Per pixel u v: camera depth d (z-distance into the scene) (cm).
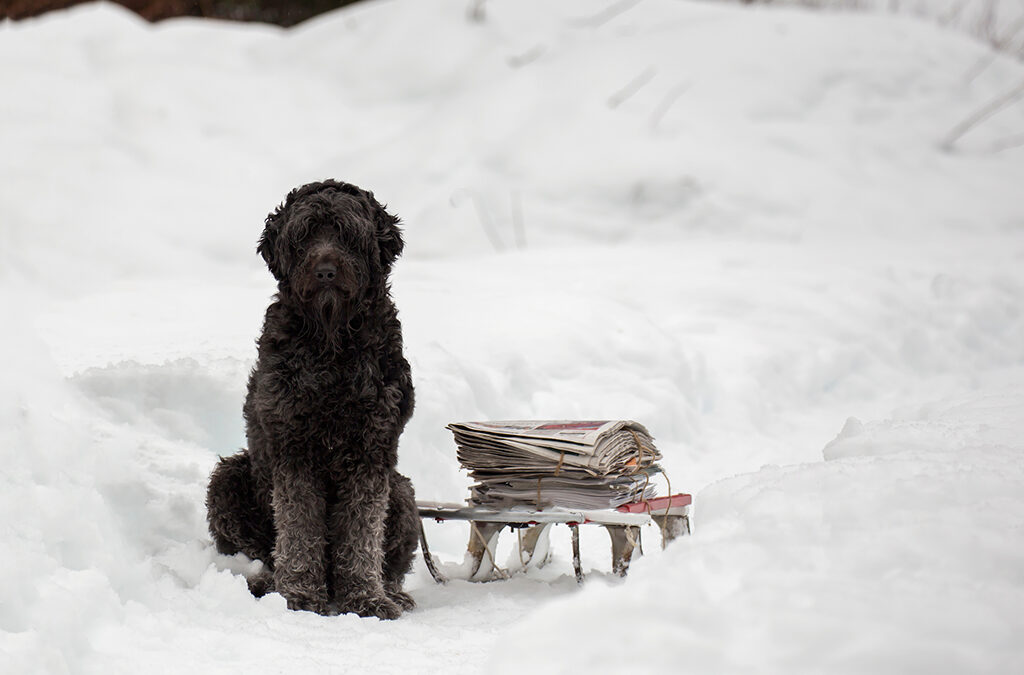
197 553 555
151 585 488
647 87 2058
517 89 2044
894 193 1870
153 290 1149
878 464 473
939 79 2241
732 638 304
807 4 2962
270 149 1988
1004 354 1277
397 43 2252
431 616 541
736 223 1739
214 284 1213
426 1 2359
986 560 353
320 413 538
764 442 986
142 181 1791
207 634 453
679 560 379
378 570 556
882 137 2034
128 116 1958
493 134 1939
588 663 301
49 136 1827
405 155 1938
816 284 1286
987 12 3112
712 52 2186
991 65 2361
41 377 589
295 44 2338
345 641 470
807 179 1850
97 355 796
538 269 1326
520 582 621
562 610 329
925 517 391
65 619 405
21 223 1605
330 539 562
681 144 1892
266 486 573
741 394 1043
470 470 667
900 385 1170
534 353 972
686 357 1043
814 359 1141
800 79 2144
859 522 399
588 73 2094
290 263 555
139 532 573
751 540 390
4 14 2559
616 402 938
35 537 442
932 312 1280
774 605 318
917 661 284
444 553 718
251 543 580
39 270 1520
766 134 1964
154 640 435
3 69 1977
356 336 551
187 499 603
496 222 1755
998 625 301
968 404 701
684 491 851
